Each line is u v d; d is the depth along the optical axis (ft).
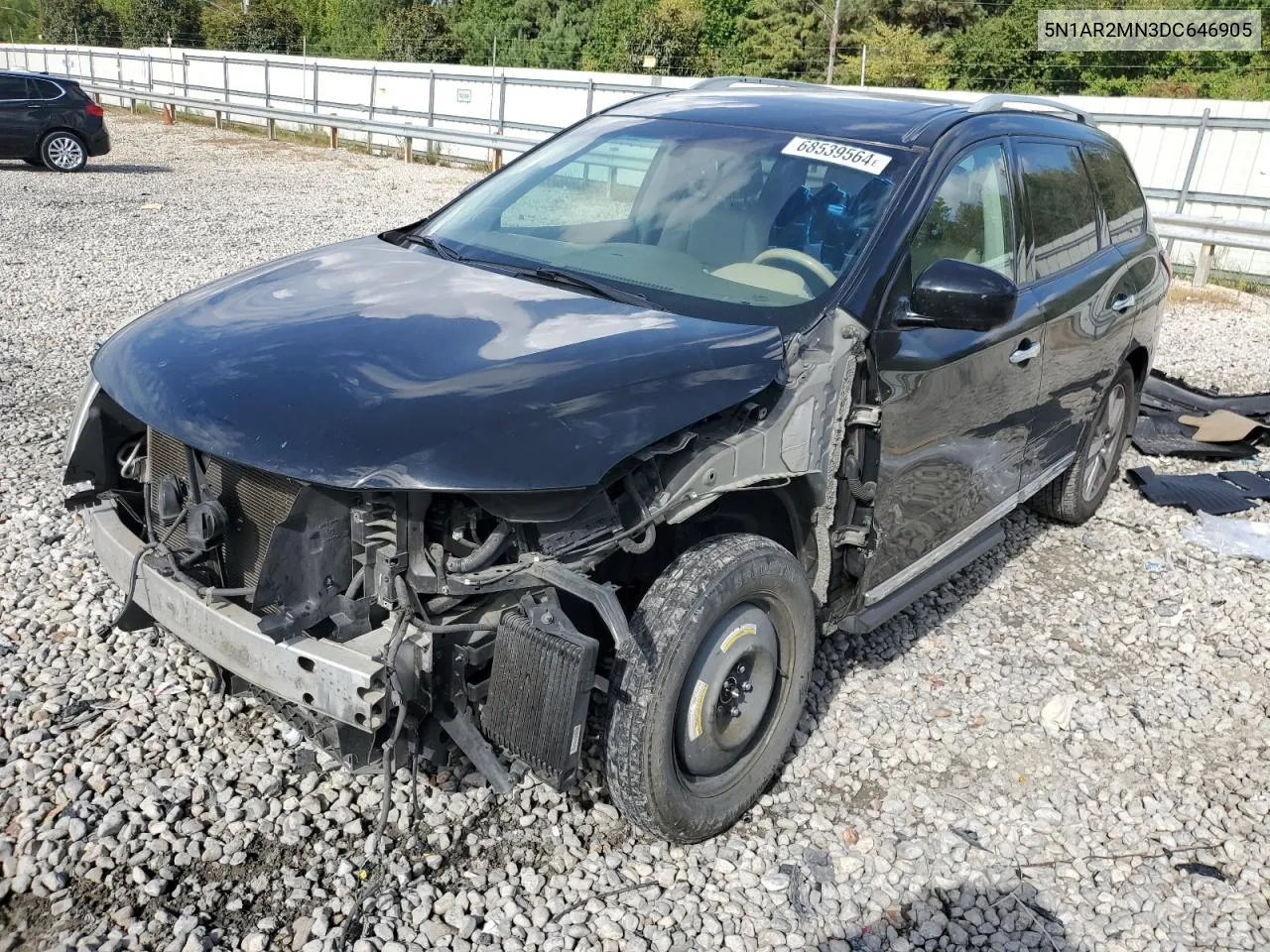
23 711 11.01
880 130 12.60
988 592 16.03
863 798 11.03
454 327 9.41
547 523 8.34
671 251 11.70
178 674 11.86
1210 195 51.75
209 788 10.05
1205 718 13.08
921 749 11.86
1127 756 12.16
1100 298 15.57
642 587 10.38
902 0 143.54
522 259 11.86
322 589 8.39
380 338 9.14
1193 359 31.91
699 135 13.09
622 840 9.99
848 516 10.80
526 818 10.06
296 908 8.77
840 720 12.30
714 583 9.05
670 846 9.99
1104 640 14.87
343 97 88.28
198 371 8.84
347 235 41.88
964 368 11.98
